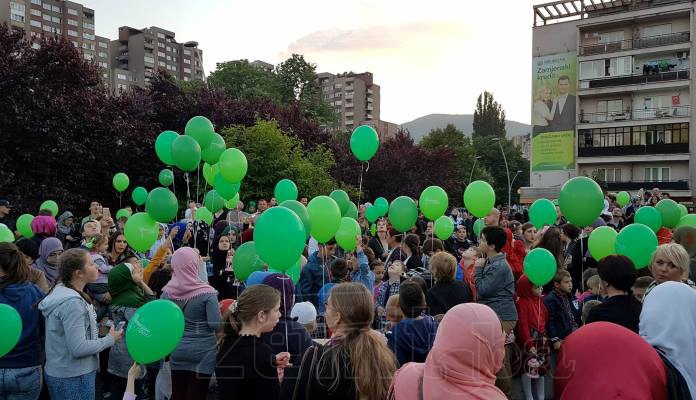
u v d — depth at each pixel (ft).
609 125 119.96
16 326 9.73
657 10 112.27
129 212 29.48
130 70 342.03
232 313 9.74
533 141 129.18
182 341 12.44
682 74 110.63
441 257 14.99
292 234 11.64
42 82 47.44
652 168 117.29
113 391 14.47
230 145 62.75
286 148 65.16
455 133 200.54
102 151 54.49
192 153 20.53
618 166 121.19
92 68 54.95
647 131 115.55
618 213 32.96
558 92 125.70
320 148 81.51
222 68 140.77
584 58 122.01
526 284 16.08
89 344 11.17
